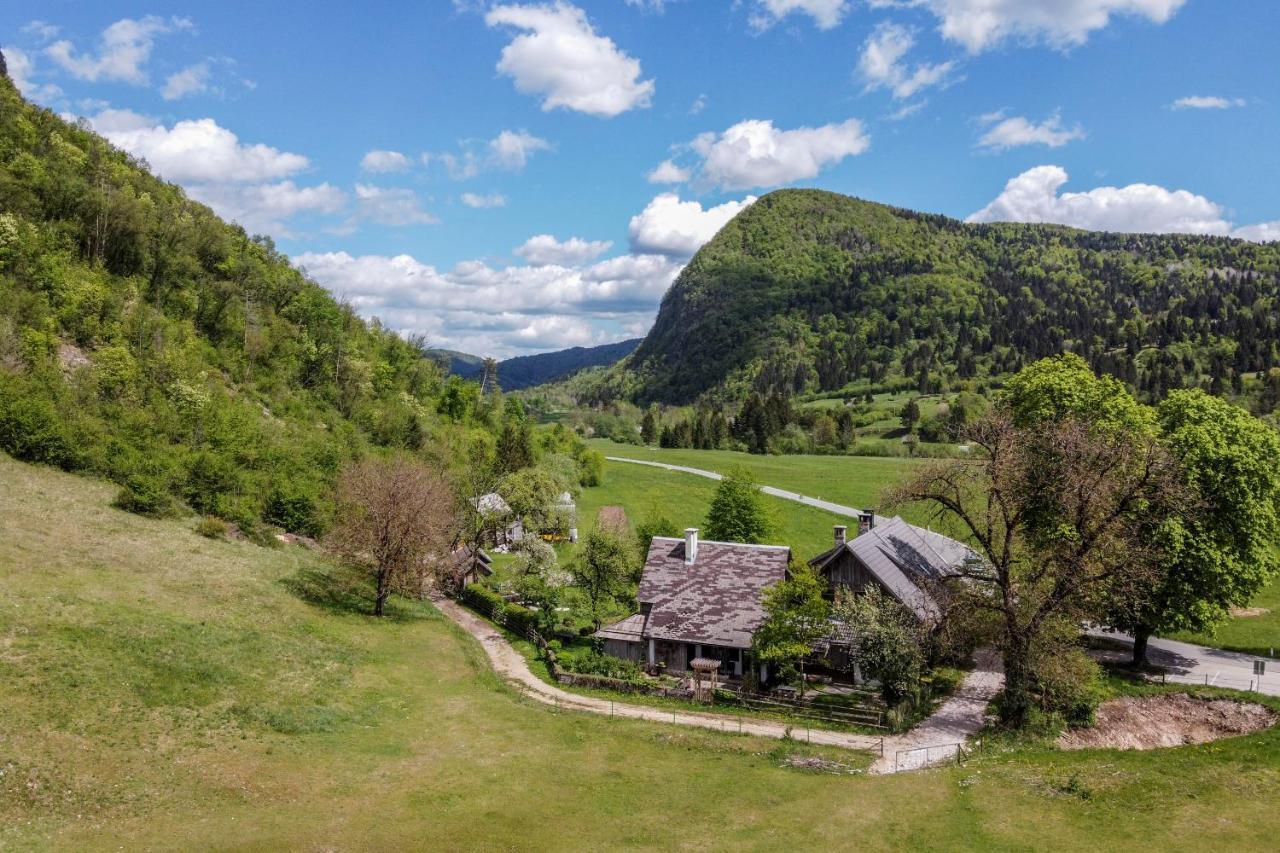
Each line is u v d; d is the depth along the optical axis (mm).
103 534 49719
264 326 102312
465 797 29109
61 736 26766
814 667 49312
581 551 62719
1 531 44281
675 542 56844
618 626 51656
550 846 25859
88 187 92625
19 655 30797
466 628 57531
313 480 75812
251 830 24500
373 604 56469
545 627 55312
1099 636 60188
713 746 36281
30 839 21703
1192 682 48469
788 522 106188
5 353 65375
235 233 125688
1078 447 41188
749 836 27234
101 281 84000
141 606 39875
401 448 96312
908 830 27781
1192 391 55781
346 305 131750
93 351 75062
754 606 49938
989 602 41750
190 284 98438
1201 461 48812
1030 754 35219
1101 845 26500
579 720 39156
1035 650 39781
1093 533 39000
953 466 42344
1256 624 63188
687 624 49625
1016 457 41156
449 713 38375
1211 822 27922
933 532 65500
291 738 31719
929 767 34219
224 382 89000
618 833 27188
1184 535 46906
